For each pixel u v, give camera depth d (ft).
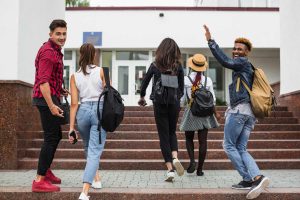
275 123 33.55
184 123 21.31
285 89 37.27
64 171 23.82
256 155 26.50
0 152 24.07
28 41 26.53
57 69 17.37
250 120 17.63
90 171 16.40
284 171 24.00
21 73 25.09
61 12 36.78
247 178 17.90
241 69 17.52
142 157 26.16
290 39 35.55
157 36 62.08
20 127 24.59
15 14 24.57
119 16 61.93
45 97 16.33
